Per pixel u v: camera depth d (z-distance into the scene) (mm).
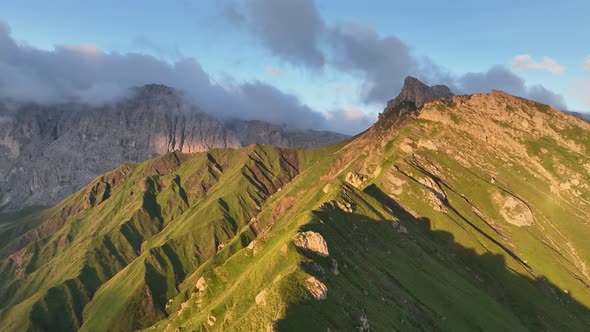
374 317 126625
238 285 155500
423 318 156125
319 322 107250
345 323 111875
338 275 143625
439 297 185125
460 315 178250
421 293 179250
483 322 180500
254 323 110938
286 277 121062
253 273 151875
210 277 190000
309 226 175750
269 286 123062
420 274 197750
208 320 146625
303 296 114250
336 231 192375
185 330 165875
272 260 146625
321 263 144125
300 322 104750
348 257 169750
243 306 136500
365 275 161500
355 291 138125
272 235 194000
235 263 190250
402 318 139750
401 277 184625
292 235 156250
